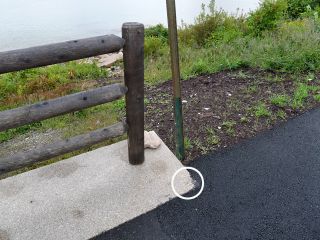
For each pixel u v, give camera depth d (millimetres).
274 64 4727
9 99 4754
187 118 3582
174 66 2387
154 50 7633
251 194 2531
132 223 2318
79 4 29875
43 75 5816
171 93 4371
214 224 2291
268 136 3197
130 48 2236
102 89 2330
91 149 3240
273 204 2436
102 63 7270
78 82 5539
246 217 2334
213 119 3529
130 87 2404
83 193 2541
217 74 4848
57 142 2377
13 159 2230
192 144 3121
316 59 4719
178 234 2230
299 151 2984
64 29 18688
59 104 2197
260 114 3518
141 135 2672
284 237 2178
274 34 6168
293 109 3609
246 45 5832
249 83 4371
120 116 3875
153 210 2412
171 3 2115
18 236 2211
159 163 2844
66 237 2215
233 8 14750
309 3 9938
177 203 2465
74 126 3785
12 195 2529
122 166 2812
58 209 2406
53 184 2633
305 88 3957
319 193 2523
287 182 2639
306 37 5305
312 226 2250
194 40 7383
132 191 2559
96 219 2336
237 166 2824
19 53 1921
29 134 3766
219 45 6180
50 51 1994
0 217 2344
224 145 3098
